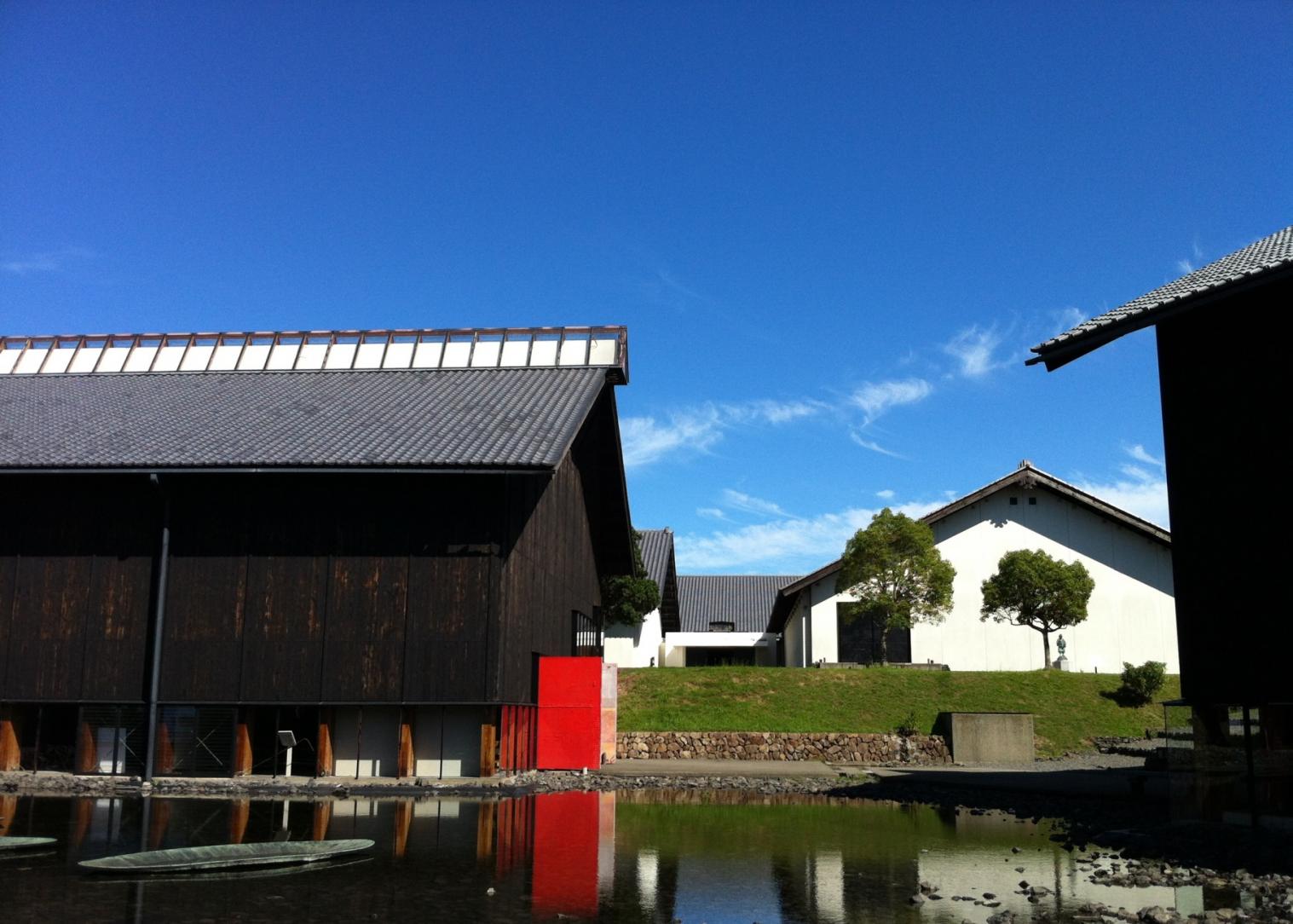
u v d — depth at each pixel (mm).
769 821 13883
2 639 19953
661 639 46250
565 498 25109
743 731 26531
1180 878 9445
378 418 21531
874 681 28938
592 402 22969
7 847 10719
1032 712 27984
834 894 8672
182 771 19359
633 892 8641
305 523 19688
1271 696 12375
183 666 19438
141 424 21719
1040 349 14203
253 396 23719
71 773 19656
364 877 9125
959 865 10203
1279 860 10516
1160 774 21141
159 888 8516
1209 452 13438
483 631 19078
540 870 9625
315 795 16734
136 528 20094
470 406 22219
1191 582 13570
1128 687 28844
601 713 22609
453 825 12930
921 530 31594
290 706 19344
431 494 19578
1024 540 36656
